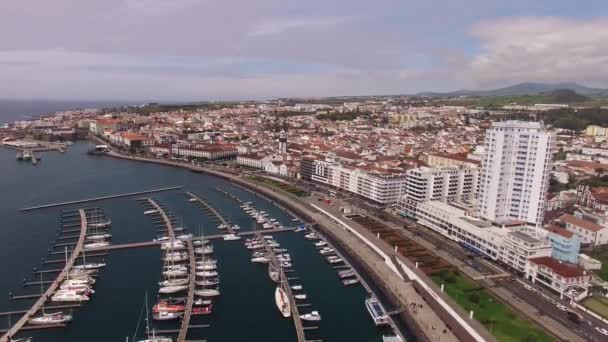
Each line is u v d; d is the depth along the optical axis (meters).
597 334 181.75
